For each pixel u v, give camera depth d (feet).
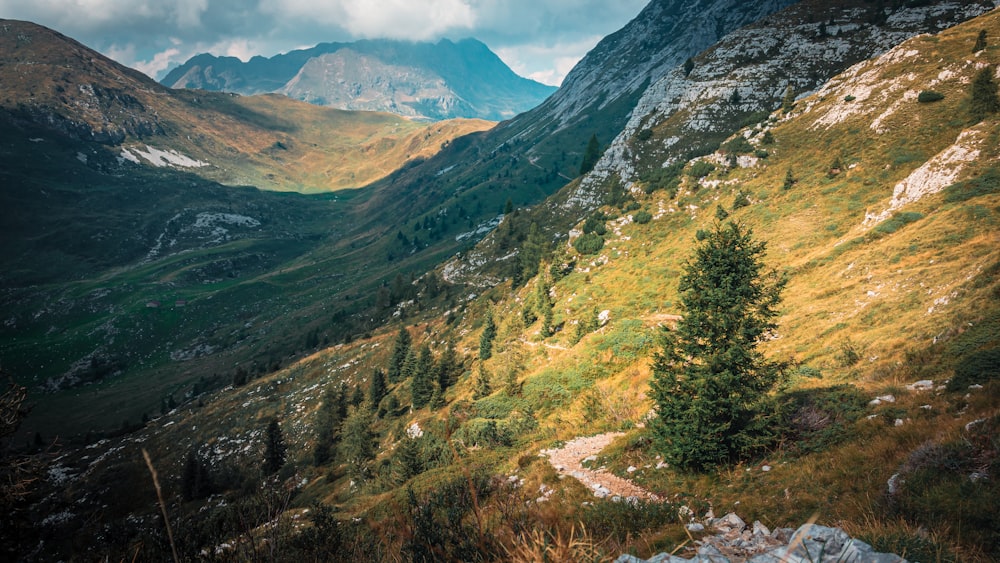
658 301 155.94
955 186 120.98
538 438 85.25
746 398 45.01
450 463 82.38
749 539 23.49
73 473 240.94
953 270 82.79
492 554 10.12
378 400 219.00
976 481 23.34
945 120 171.63
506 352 157.58
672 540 28.60
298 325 524.52
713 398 45.60
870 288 97.81
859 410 44.93
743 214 185.06
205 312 604.90
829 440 41.37
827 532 13.42
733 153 228.84
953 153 131.03
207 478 191.01
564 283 213.05
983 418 30.83
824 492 31.73
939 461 27.02
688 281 49.62
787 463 40.65
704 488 42.04
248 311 610.24
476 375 168.04
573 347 136.77
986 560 16.83
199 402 341.82
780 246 153.58
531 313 204.44
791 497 33.32
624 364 107.76
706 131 339.98
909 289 85.51
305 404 276.41
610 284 189.78
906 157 165.37
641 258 200.75
